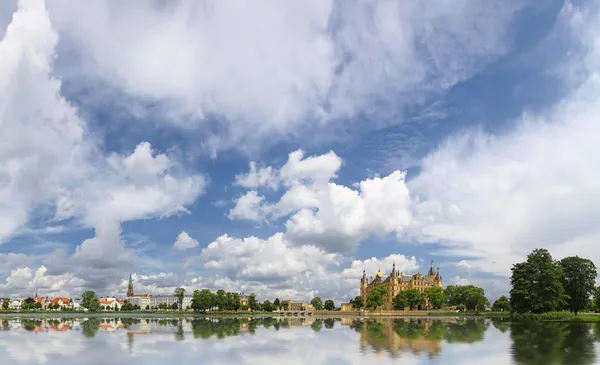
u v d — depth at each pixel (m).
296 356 54.28
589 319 146.12
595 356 51.91
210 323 146.50
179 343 71.00
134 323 145.38
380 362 49.00
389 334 89.38
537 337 78.06
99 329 108.88
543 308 154.38
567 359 49.56
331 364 47.97
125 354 56.91
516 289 160.12
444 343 68.69
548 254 159.00
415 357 52.50
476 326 119.56
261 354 56.59
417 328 111.88
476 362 48.19
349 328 115.00
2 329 108.88
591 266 166.12
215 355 55.81
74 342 72.88
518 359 50.09
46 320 175.88
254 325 133.12
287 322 160.62
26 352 59.19
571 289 165.88
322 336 84.94
